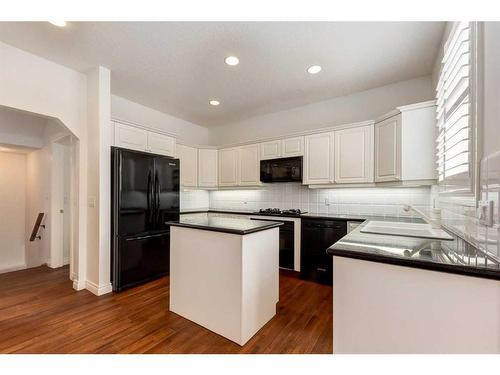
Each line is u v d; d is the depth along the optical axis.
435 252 1.13
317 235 3.18
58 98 2.66
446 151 1.90
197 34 2.18
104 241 2.72
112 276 2.77
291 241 3.41
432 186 2.72
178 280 2.21
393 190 3.17
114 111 3.60
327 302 2.49
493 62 1.04
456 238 1.48
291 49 2.40
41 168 4.02
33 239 3.79
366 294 1.12
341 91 3.43
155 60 2.62
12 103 2.33
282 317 2.18
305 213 3.70
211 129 5.29
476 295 0.91
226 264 1.86
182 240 2.18
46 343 1.76
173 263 2.26
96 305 2.39
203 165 4.61
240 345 1.75
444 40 2.10
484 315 0.89
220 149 4.67
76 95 2.81
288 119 4.18
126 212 2.82
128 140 3.20
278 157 3.89
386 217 3.08
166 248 3.28
